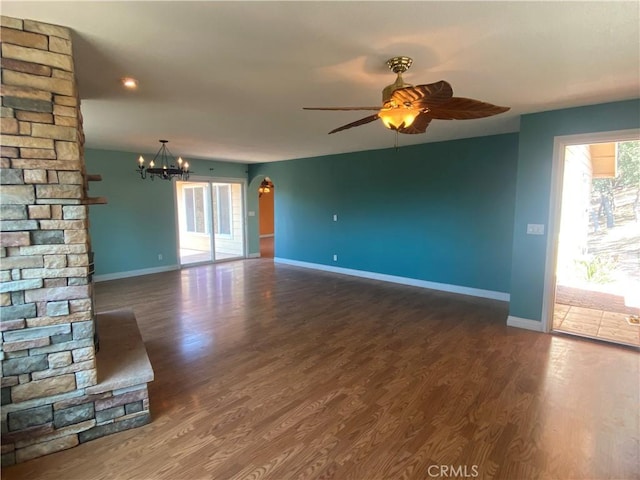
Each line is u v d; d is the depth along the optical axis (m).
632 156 5.48
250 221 8.93
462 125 4.24
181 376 2.86
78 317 1.99
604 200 5.77
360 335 3.73
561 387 2.67
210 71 2.49
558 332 3.77
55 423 1.98
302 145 5.76
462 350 3.34
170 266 7.36
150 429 2.19
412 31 1.91
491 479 1.79
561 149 3.54
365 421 2.27
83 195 2.11
